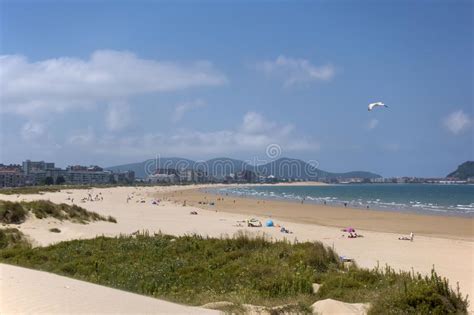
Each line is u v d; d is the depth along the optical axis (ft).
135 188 574.15
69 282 41.83
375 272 48.73
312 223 143.43
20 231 90.48
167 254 62.64
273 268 49.44
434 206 238.48
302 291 42.47
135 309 32.37
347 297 39.78
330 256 57.26
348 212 192.44
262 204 253.03
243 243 63.67
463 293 46.80
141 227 117.70
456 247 88.48
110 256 62.23
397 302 35.17
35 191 329.11
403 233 116.37
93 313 29.78
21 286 36.42
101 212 164.76
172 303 37.35
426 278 39.58
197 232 109.19
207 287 45.44
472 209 213.66
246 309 34.40
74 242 73.87
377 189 606.96
